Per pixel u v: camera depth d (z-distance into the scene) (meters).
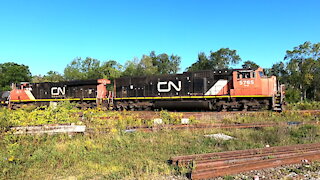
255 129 11.45
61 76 61.75
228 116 14.90
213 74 19.52
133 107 22.58
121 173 5.98
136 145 8.57
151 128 10.91
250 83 17.97
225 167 6.05
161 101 20.91
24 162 6.49
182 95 20.47
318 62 47.31
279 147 7.63
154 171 6.05
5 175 5.69
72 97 25.80
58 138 8.78
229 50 55.88
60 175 5.89
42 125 9.22
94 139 9.02
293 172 6.05
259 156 6.94
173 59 73.31
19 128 8.59
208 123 12.76
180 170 6.09
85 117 12.98
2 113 10.05
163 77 21.53
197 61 59.09
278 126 11.37
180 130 10.93
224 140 9.22
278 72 57.00
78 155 7.21
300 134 10.46
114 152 7.82
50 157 6.86
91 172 6.09
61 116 10.85
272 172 6.05
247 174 5.92
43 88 27.61
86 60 65.19
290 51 51.09
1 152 6.91
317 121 12.99
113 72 53.44
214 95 19.25
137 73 53.31
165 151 7.95
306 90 53.22
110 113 15.66
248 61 58.00
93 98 24.34
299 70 50.81
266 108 17.98
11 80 56.50
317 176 5.73
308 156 7.06
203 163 6.23
